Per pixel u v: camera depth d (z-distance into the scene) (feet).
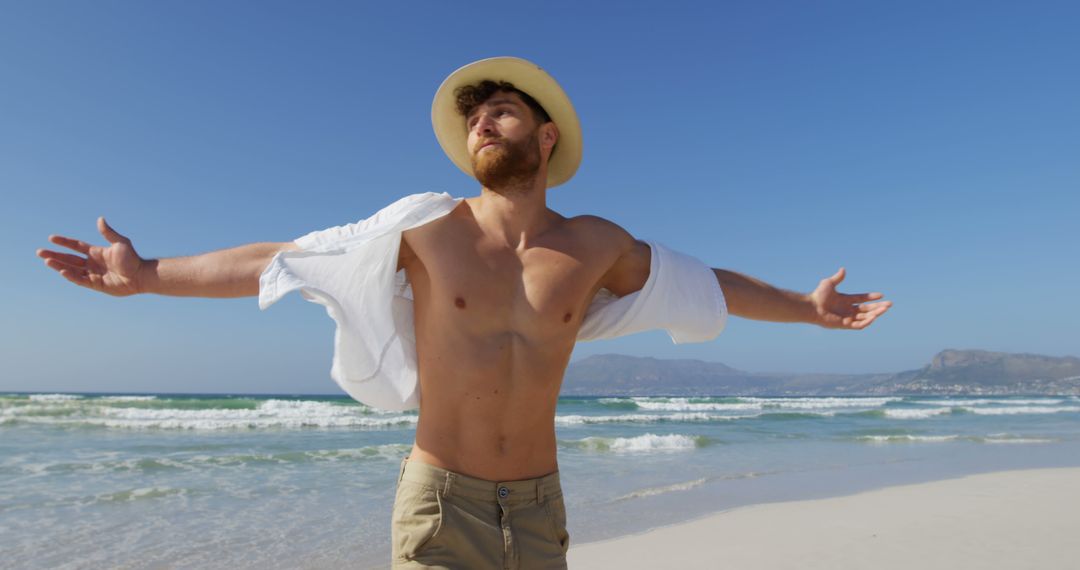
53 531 22.18
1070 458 44.91
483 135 8.04
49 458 40.47
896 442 56.70
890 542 21.08
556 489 8.04
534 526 7.70
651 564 18.74
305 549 20.18
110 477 33.50
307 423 68.74
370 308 8.12
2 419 65.51
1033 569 18.17
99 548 20.16
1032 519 24.49
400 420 71.61
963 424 83.51
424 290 8.02
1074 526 23.26
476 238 7.95
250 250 7.88
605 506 27.27
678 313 8.72
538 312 7.78
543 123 8.50
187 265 7.58
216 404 87.51
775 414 104.63
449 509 7.42
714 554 19.75
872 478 35.22
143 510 25.67
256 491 29.86
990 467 40.04
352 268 7.95
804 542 21.13
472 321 7.64
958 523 23.80
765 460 43.06
